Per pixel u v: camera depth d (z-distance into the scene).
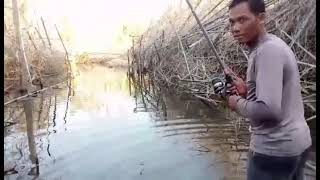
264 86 2.10
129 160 4.44
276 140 2.22
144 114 7.09
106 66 24.83
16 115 6.79
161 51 12.41
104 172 4.08
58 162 4.38
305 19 5.02
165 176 3.94
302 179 2.36
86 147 4.93
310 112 4.86
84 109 7.83
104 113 7.34
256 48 2.24
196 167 4.11
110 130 5.85
